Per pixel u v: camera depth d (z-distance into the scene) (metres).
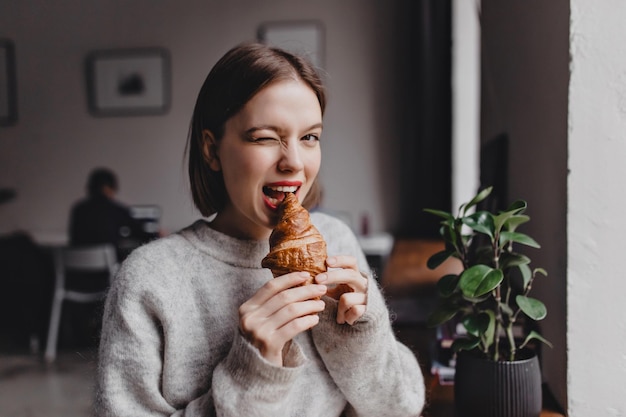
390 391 0.79
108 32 4.48
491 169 1.53
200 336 0.74
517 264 0.89
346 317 0.72
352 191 4.34
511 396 0.88
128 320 0.71
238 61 0.70
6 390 2.98
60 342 3.80
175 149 4.51
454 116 3.80
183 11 4.41
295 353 0.68
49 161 4.61
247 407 0.64
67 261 3.48
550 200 1.03
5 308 3.97
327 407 0.81
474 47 3.72
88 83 4.53
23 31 4.55
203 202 0.80
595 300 0.94
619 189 0.92
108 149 4.56
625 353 0.93
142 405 0.71
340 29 4.27
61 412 2.69
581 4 0.90
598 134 0.92
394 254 2.97
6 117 4.62
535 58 1.13
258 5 4.34
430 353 1.27
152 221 4.23
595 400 0.95
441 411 1.02
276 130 0.68
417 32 4.02
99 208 3.64
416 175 4.08
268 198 0.72
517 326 1.14
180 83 4.46
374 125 4.29
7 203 4.66
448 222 0.93
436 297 1.78
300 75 0.70
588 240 0.93
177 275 0.75
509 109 1.42
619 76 0.90
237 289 0.77
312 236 0.69
